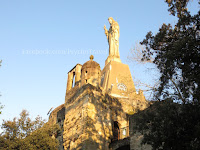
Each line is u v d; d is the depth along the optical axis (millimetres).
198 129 14148
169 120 15797
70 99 32000
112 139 28328
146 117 17922
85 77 30844
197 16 17438
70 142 27906
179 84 17016
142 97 23531
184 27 18234
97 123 27781
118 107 31188
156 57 19766
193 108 15508
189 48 16266
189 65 16578
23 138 30781
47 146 28391
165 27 19812
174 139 15086
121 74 43562
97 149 26281
